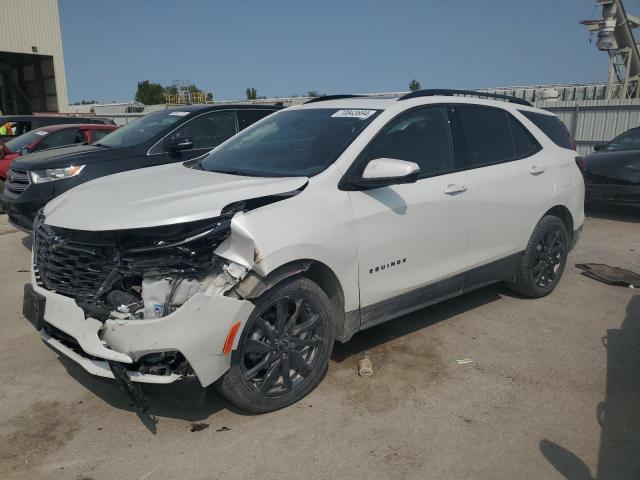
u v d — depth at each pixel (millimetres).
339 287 3457
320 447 2994
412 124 4023
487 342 4297
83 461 2891
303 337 3367
